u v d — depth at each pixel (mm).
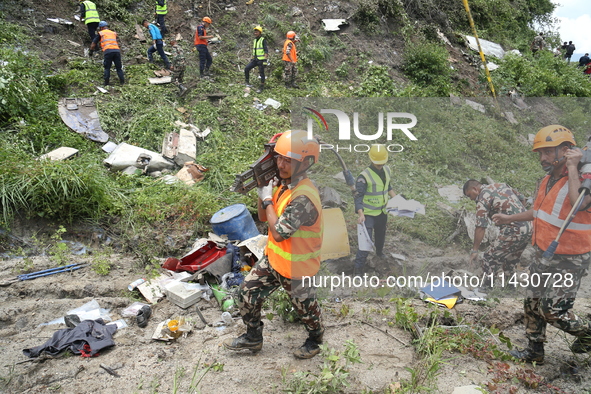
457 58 14930
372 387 3494
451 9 17938
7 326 4359
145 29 12086
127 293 5113
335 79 12422
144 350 3982
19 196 6113
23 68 8922
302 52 12680
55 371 3623
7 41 9836
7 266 5438
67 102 8914
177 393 3408
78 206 6410
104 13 11844
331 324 4320
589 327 3607
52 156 7352
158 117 9188
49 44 10453
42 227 6234
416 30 15055
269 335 4234
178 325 4250
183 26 12703
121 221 6516
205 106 10023
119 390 3441
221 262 5305
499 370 3682
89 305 4711
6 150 6863
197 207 6832
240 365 3754
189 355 3928
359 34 13930
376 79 12164
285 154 3211
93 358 3842
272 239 3469
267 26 13398
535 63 17172
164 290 5090
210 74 11367
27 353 3832
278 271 3441
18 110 8070
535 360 3832
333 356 3455
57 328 4324
